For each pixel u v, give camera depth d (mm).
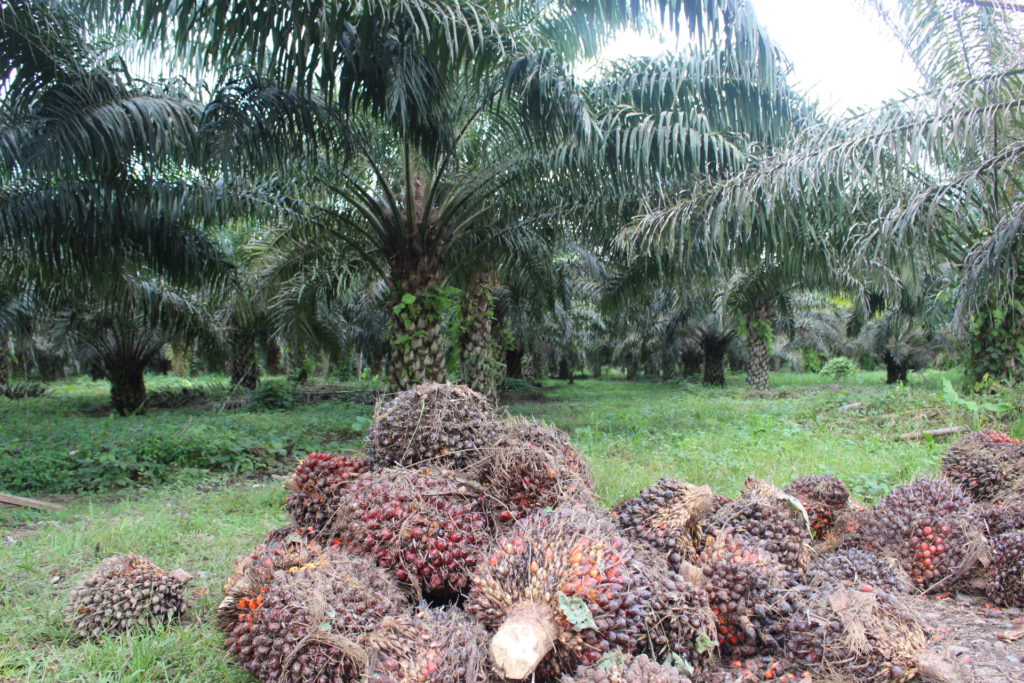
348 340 18781
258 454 7684
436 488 2836
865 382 22672
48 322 13406
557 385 25516
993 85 6051
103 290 8148
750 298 17000
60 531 4504
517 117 7312
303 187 8344
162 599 2889
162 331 13172
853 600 2277
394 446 3209
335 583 2281
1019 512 3373
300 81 5609
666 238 8070
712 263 9250
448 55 5980
